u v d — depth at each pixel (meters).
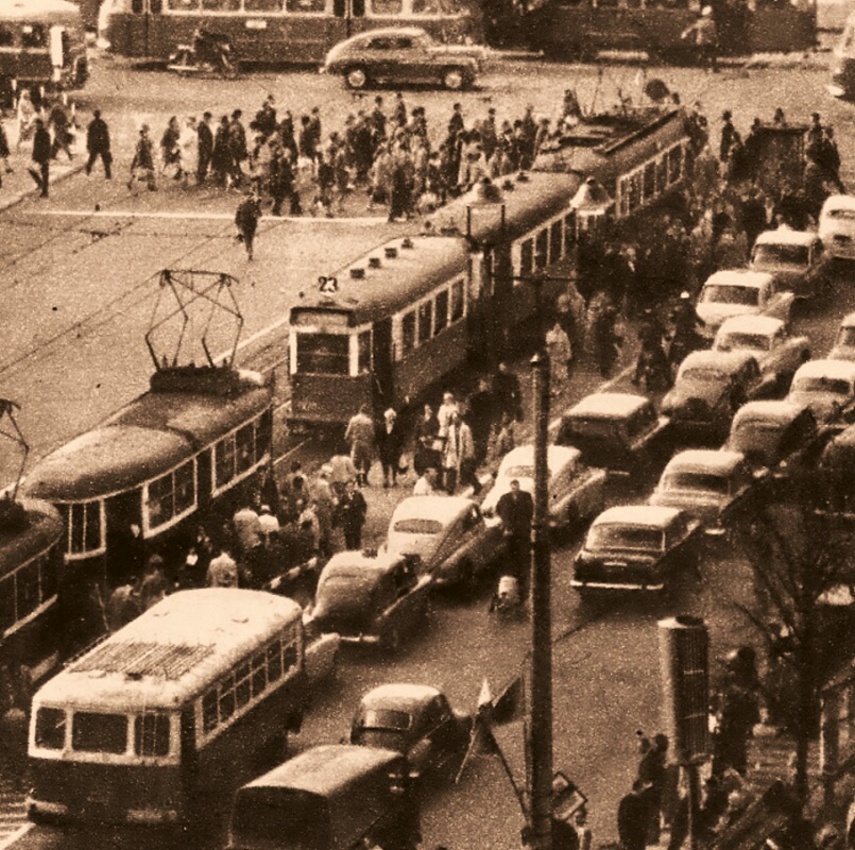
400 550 65.69
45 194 104.75
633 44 131.12
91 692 51.88
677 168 104.06
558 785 46.78
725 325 83.38
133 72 128.00
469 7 126.00
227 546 66.69
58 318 89.81
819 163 103.25
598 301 85.44
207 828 52.81
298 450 77.75
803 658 51.09
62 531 60.06
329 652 60.53
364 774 50.00
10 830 53.03
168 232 100.38
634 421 74.94
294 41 127.00
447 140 106.06
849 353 83.31
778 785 48.03
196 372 69.00
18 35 119.00
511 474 70.56
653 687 60.66
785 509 65.88
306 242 99.06
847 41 120.62
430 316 81.25
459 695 60.22
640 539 65.50
